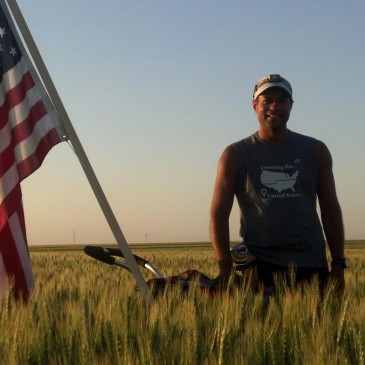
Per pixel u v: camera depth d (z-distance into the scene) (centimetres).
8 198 304
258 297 268
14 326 237
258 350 212
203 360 210
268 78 302
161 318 236
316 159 308
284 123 304
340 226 313
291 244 304
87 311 236
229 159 309
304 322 239
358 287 376
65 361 209
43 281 459
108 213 298
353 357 213
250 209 308
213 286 286
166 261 1107
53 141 307
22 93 311
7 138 307
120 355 217
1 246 304
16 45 314
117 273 639
